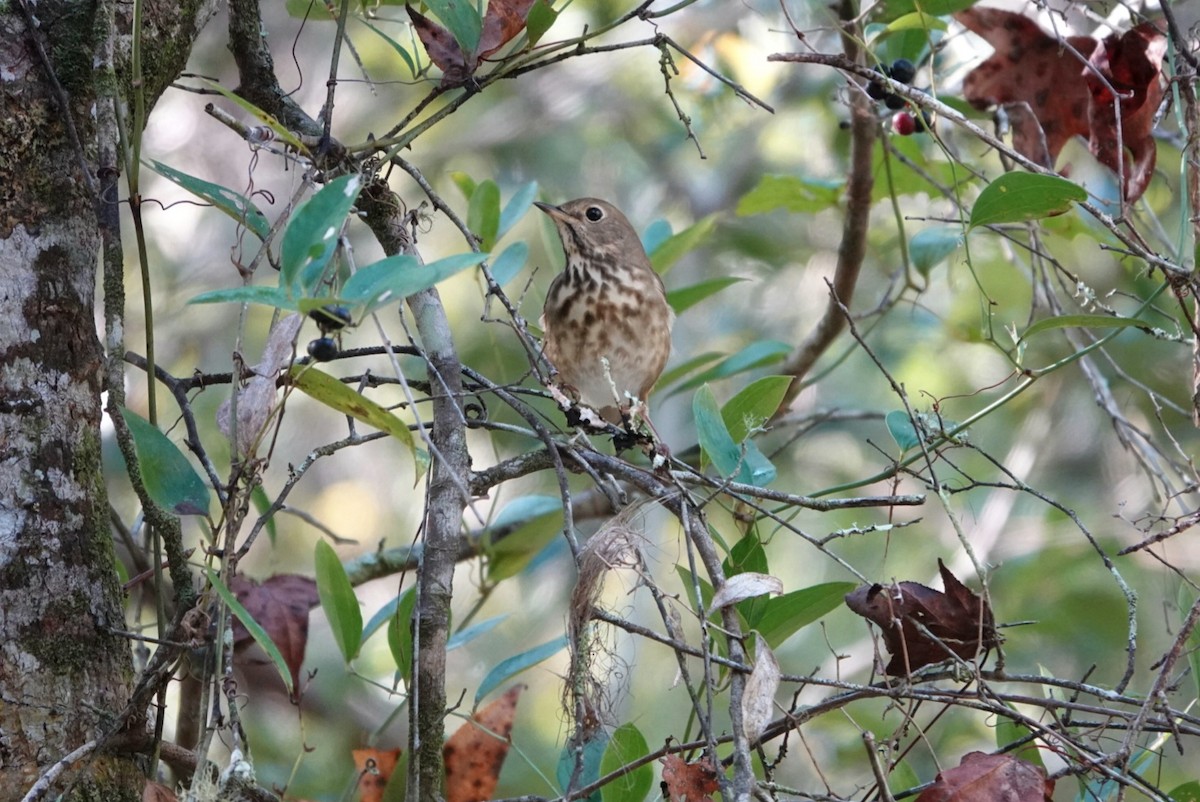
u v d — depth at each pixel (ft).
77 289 20.61
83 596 20.13
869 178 35.99
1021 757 24.98
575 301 38.93
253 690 41.96
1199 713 33.94
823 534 53.62
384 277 17.24
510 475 24.77
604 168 60.49
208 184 22.68
